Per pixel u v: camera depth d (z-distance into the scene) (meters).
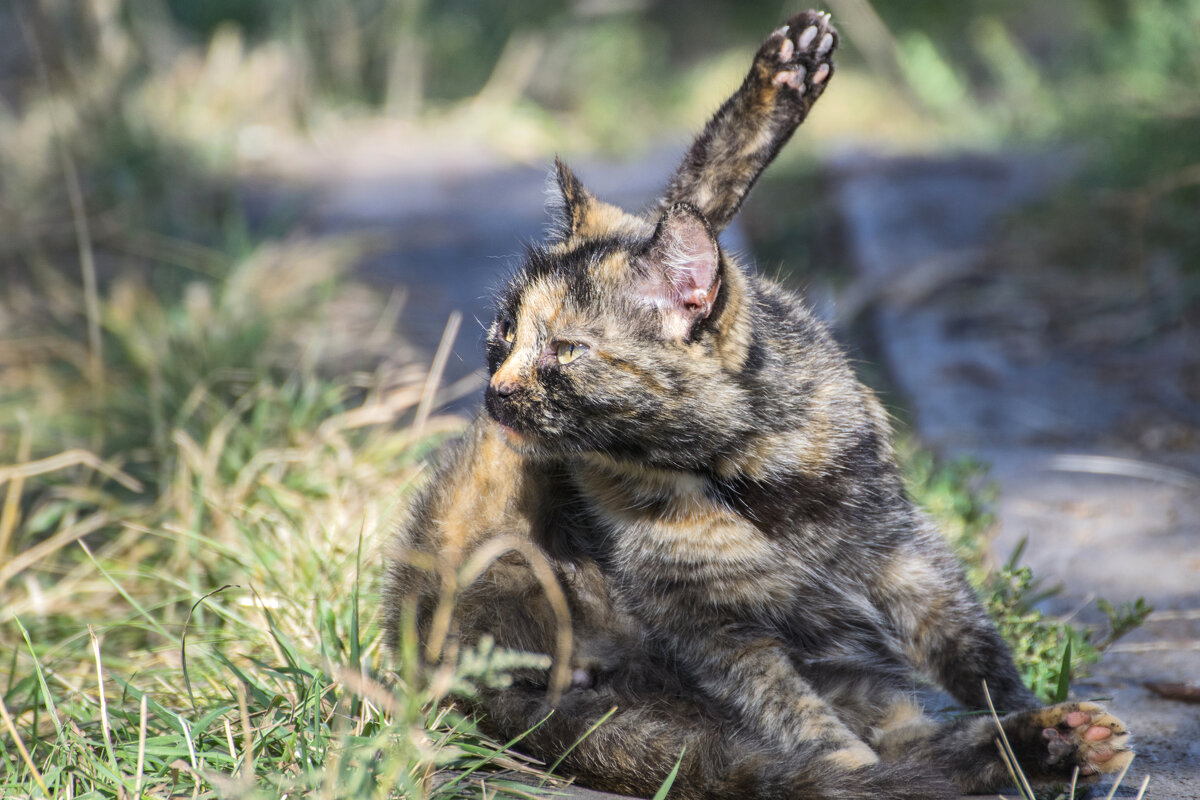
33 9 17.14
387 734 4.34
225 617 6.09
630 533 5.44
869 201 14.98
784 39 5.94
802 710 5.02
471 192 18.30
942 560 5.63
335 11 24.19
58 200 14.46
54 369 10.22
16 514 7.75
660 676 5.41
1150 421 9.34
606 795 4.73
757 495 5.35
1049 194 13.73
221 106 20.67
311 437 8.10
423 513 5.89
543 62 26.41
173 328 10.10
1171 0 14.38
